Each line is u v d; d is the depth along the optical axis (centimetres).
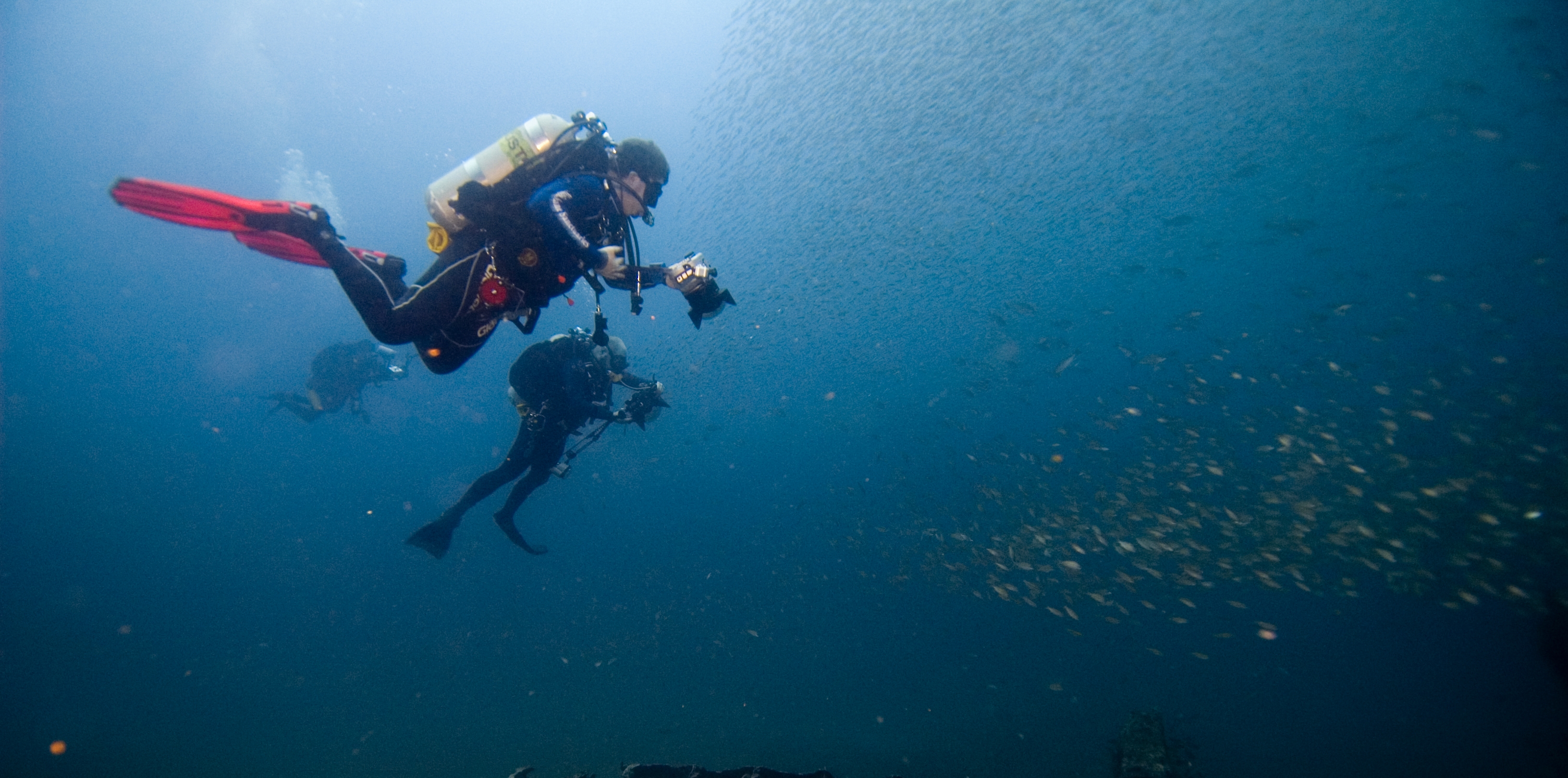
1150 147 1653
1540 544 461
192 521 2086
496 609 1088
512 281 190
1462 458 557
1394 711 513
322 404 1104
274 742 657
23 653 1026
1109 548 664
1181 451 705
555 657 860
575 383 463
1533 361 665
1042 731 552
